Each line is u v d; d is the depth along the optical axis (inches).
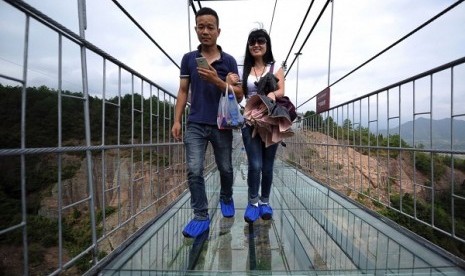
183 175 152.1
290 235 85.7
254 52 103.3
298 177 205.8
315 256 71.4
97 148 68.3
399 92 99.0
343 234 86.3
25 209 47.7
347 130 149.8
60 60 55.4
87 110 64.9
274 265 66.8
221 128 90.0
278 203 124.9
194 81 93.2
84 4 67.2
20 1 44.0
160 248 76.5
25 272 49.2
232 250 75.1
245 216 95.2
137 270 64.8
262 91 98.2
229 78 90.9
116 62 76.5
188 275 62.7
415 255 71.8
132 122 89.4
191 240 82.1
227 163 96.8
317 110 205.0
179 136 95.8
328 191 152.9
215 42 93.8
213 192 148.7
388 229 91.2
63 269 55.3
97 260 67.0
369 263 67.7
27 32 46.9
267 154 100.1
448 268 64.9
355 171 136.7
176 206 121.3
